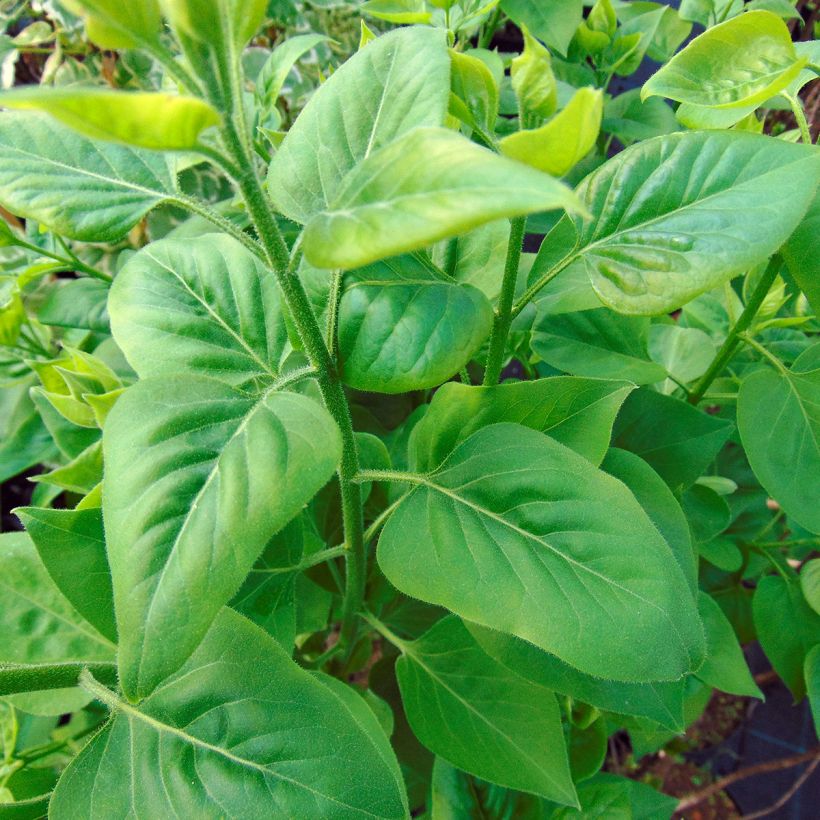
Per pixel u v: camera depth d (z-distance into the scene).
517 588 0.17
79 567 0.19
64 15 0.44
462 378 0.25
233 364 0.20
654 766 0.48
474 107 0.18
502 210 0.11
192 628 0.14
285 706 0.17
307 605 0.28
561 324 0.27
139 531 0.14
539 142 0.15
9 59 0.46
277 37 0.51
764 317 0.28
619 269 0.19
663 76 0.21
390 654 0.31
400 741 0.31
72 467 0.23
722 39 0.20
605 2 0.34
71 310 0.29
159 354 0.20
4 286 0.30
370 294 0.17
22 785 0.23
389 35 0.18
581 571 0.17
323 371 0.17
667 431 0.27
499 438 0.19
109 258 0.46
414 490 0.19
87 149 0.18
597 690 0.21
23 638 0.22
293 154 0.18
